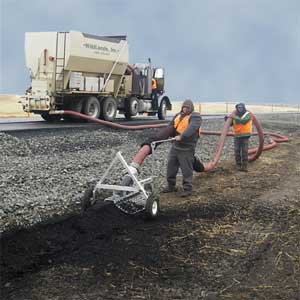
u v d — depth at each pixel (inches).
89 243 275.4
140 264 246.4
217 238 287.6
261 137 575.2
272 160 617.3
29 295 211.2
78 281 225.8
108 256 256.4
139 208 328.8
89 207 334.0
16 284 222.1
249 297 211.6
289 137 935.0
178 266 245.3
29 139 617.0
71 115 845.8
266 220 327.3
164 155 588.4
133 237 286.0
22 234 283.9
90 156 563.5
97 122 821.2
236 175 503.8
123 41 951.0
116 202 326.3
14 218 315.9
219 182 462.9
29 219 315.6
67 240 279.7
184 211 347.6
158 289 218.8
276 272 239.8
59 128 741.3
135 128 845.8
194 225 312.0
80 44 837.8
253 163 589.0
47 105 828.6
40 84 839.1
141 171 485.1
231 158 617.6
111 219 317.7
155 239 283.3
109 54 912.3
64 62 825.5
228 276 234.4
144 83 1066.1
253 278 232.5
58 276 230.7
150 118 1175.0
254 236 292.8
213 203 373.1
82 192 396.8
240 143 528.7
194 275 234.7
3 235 281.1
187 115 390.9
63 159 535.2
